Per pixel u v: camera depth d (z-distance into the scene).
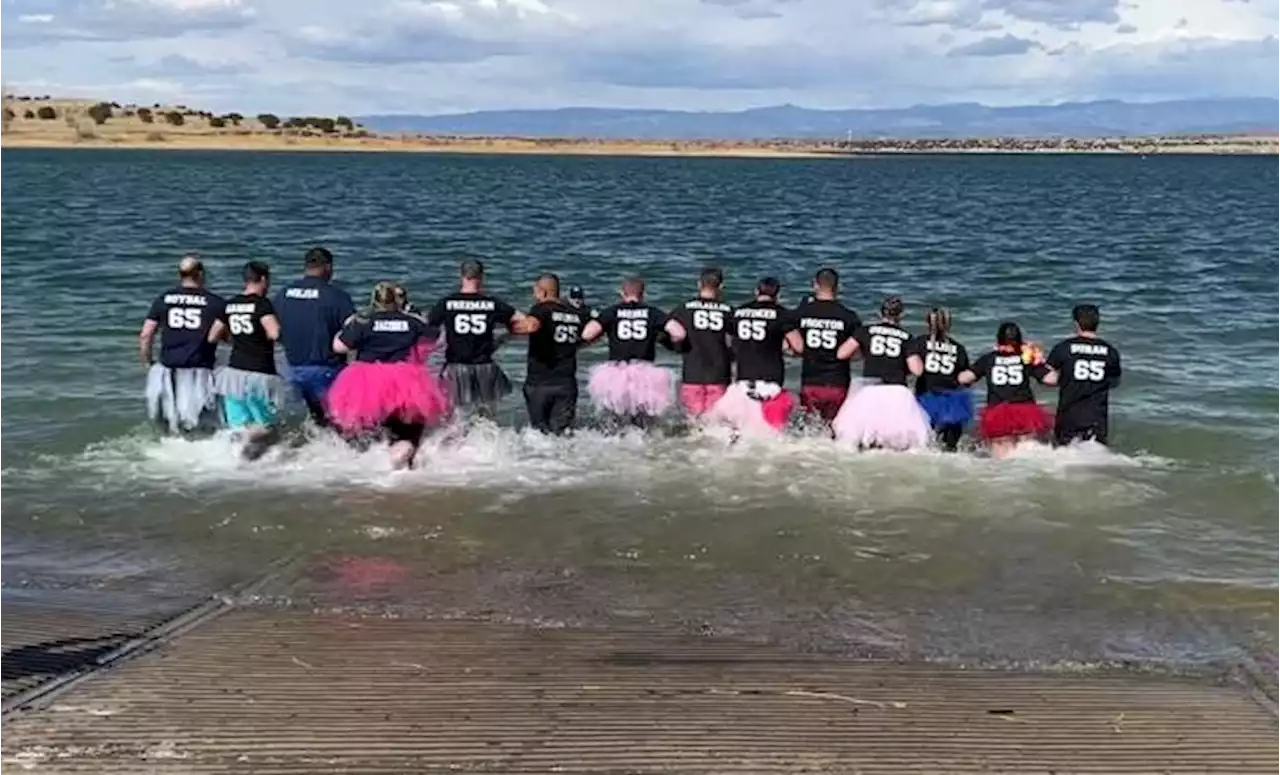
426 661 6.31
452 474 9.98
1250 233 40.91
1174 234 40.38
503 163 140.62
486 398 11.38
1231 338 17.78
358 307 21.08
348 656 6.36
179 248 30.72
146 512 8.94
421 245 33.38
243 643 6.52
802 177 107.62
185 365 10.88
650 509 9.13
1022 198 69.75
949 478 10.05
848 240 37.31
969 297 22.59
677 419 11.69
